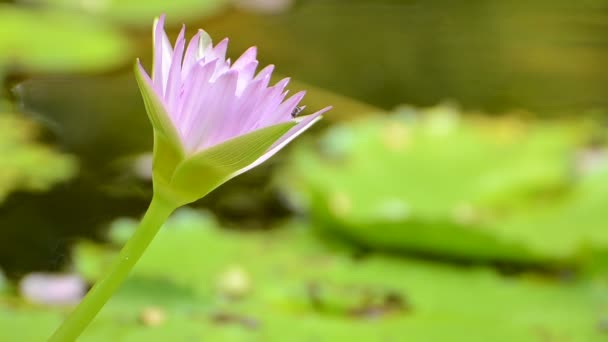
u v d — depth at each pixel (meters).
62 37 3.36
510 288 1.95
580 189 2.41
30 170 2.32
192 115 1.25
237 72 1.25
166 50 1.27
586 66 3.64
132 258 1.27
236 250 2.01
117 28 3.71
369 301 1.83
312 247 2.10
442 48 3.84
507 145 2.63
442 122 2.74
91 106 2.81
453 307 1.84
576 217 2.29
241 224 2.28
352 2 4.45
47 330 1.54
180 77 1.25
